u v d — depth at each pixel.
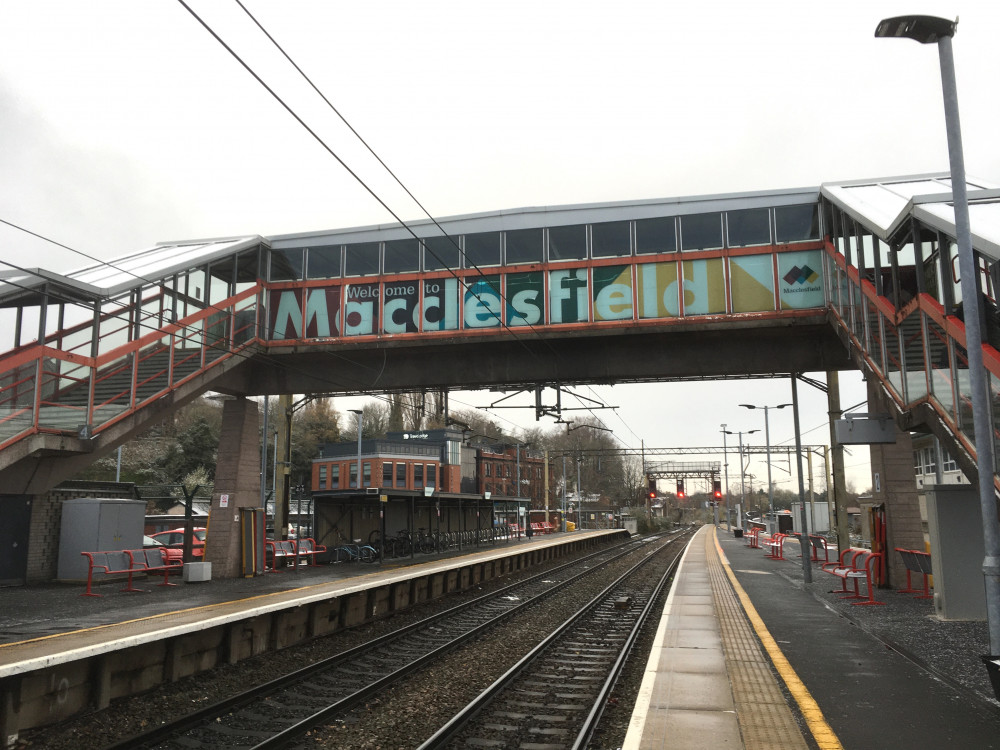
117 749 7.81
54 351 17.09
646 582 26.00
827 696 8.08
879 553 18.66
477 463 73.62
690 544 43.94
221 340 22.03
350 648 12.88
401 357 24.42
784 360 22.59
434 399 70.25
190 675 11.32
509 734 8.32
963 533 13.52
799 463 21.28
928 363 13.74
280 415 26.97
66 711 9.13
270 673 11.65
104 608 14.00
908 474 18.72
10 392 16.11
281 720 9.01
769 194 21.95
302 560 26.23
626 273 22.17
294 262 24.44
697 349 22.98
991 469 8.86
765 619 13.55
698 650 10.57
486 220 23.23
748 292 21.56
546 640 13.48
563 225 22.84
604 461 107.06
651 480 80.12
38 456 17.80
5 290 16.02
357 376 24.67
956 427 12.46
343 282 23.70
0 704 8.20
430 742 7.67
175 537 28.72
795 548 39.28
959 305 12.31
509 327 22.41
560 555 41.38
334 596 14.95
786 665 9.59
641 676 11.05
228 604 13.83
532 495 89.19
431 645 13.90
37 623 11.99
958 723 7.11
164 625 11.01
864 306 17.64
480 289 22.84
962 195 9.25
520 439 109.94
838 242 20.31
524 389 24.33
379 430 90.75
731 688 8.38
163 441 66.12
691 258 21.94
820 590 18.36
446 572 22.58
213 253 21.69
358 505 30.22
